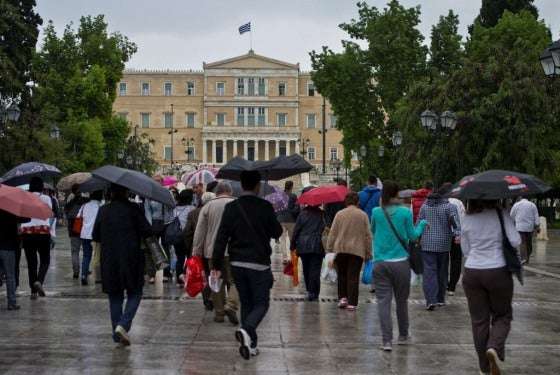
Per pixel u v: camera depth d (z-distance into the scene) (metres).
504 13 57.97
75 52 66.69
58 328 12.95
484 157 42.41
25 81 52.53
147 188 11.77
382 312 11.40
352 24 62.69
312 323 13.73
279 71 138.25
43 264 16.83
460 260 17.70
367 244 15.21
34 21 61.03
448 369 10.13
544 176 43.81
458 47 59.66
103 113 66.25
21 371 9.80
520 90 41.34
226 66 138.38
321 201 16.53
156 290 18.55
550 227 49.50
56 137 47.03
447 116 32.28
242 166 18.62
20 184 19.27
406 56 59.97
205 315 14.52
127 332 11.46
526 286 20.02
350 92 60.59
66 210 21.50
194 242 13.58
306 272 17.19
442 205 15.55
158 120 138.88
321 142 138.50
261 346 11.57
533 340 12.22
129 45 72.06
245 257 10.43
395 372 9.93
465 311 15.37
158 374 9.68
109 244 11.55
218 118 138.62
